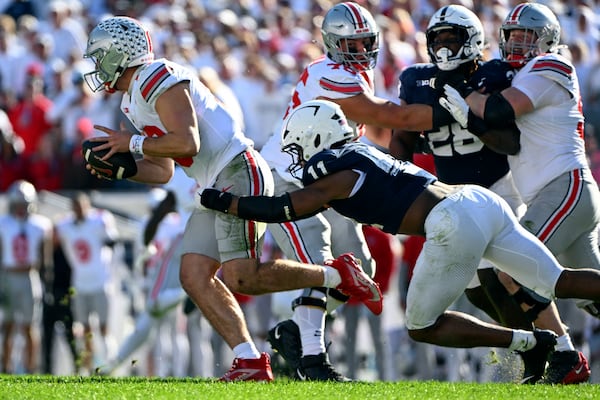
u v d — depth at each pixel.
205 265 21.72
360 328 39.19
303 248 23.77
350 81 24.06
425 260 20.39
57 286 39.22
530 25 23.73
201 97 21.48
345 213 20.77
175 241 34.16
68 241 39.34
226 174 21.56
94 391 19.48
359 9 24.25
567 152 23.19
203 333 37.84
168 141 20.78
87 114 46.78
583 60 42.00
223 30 51.50
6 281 39.62
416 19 50.12
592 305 23.89
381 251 35.28
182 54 49.25
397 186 20.44
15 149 46.12
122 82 21.52
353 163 20.47
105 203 45.06
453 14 23.61
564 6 45.62
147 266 38.53
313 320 23.38
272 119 46.38
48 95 50.16
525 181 23.45
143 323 34.66
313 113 20.97
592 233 23.58
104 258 39.56
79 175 46.34
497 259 20.77
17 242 39.44
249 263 21.50
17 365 40.72
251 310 36.88
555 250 22.95
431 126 23.83
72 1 56.28
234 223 21.33
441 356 35.34
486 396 19.28
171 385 20.39
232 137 21.67
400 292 35.69
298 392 19.44
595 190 23.25
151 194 40.41
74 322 39.28
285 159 24.47
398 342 35.91
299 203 20.36
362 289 21.86
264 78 46.44
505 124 23.06
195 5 54.59
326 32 24.25
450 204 20.22
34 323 40.03
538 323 23.09
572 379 22.66
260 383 20.83
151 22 52.72
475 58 23.80
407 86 24.38
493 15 45.78
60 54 52.41
